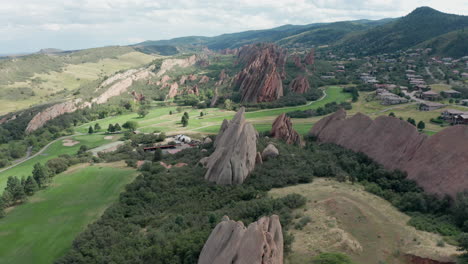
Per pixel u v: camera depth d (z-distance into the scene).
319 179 99.12
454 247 56.94
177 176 112.25
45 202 104.62
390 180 92.81
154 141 186.38
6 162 176.88
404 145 100.06
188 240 60.91
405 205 76.94
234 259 45.34
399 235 62.91
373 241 60.59
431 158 88.69
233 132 118.19
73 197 107.19
